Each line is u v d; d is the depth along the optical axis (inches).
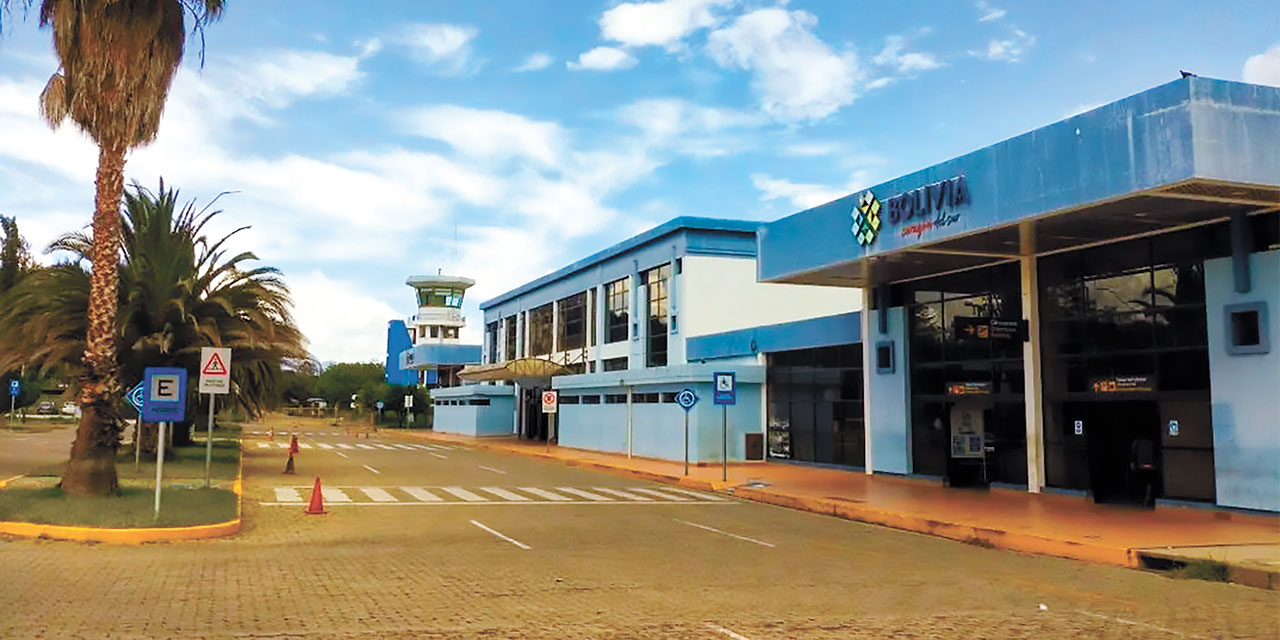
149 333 977.5
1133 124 531.2
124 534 482.6
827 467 1071.6
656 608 340.2
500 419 2209.6
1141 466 681.0
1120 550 489.1
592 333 1803.6
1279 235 588.4
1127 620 337.1
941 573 447.5
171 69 627.2
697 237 1435.8
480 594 359.6
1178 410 659.4
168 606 322.0
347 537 530.9
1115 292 708.0
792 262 888.9
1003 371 815.7
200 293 1004.6
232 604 328.8
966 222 663.8
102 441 600.1
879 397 970.1
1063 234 677.9
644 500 791.1
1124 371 697.0
